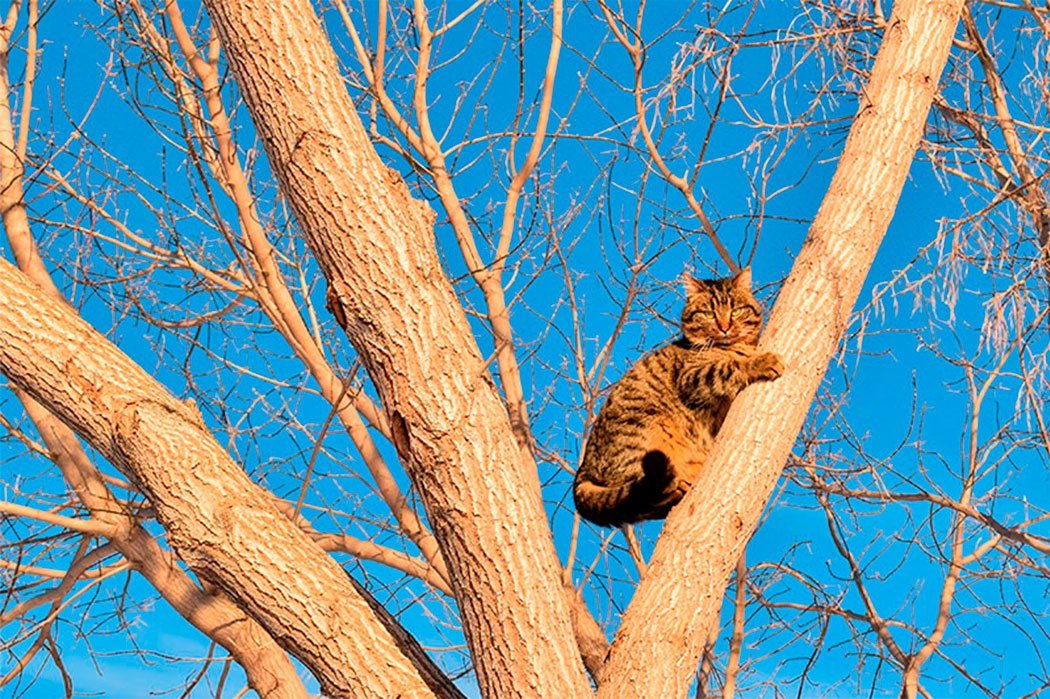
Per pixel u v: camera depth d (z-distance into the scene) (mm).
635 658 5953
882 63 7195
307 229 5629
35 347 5730
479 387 5723
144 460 5715
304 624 5781
